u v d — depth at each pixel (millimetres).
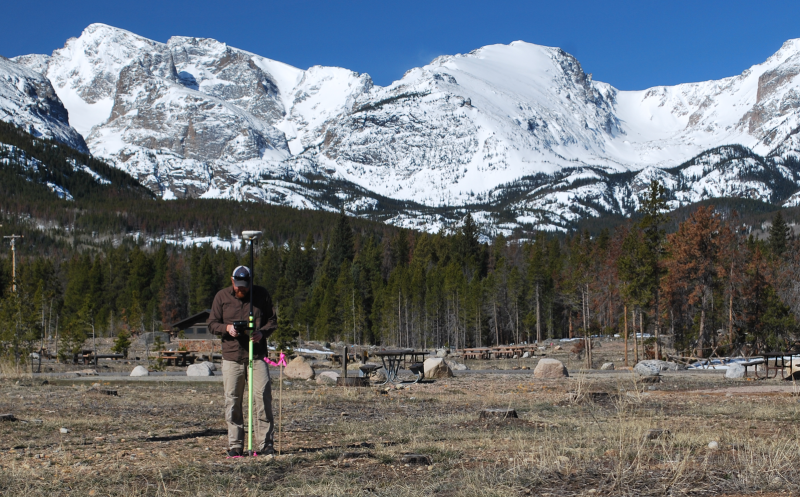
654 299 48625
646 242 46250
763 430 9789
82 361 46344
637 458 7191
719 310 54438
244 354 8016
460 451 8195
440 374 26281
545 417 12047
